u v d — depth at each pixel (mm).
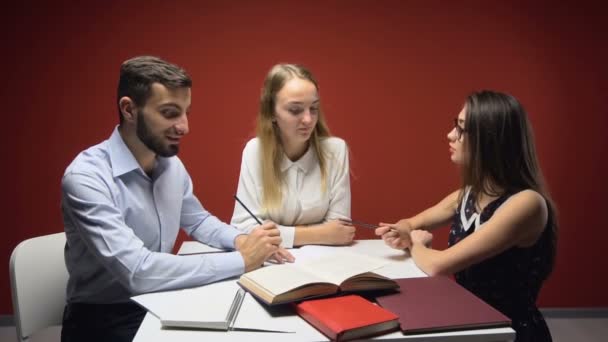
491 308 1043
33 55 2473
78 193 1229
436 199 2688
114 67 2510
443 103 2615
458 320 978
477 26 2564
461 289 1160
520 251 1346
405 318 985
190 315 1009
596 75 2590
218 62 2539
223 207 2641
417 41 2568
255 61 2547
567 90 2602
